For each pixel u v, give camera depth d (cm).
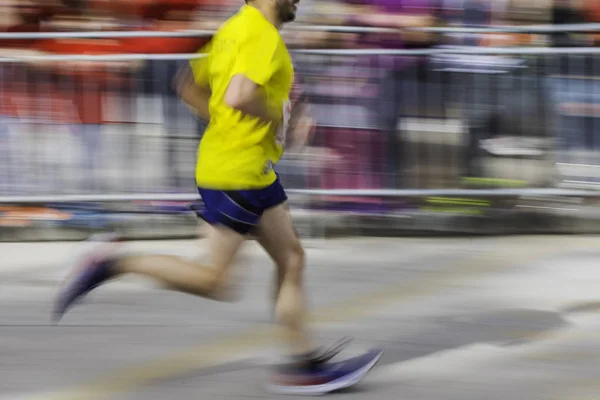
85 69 852
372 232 872
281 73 478
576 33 847
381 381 538
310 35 841
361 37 846
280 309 510
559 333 618
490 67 852
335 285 729
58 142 863
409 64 851
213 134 492
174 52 852
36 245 859
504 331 623
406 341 605
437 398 512
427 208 870
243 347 593
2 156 862
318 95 848
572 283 730
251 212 490
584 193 866
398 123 859
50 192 870
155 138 861
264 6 483
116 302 684
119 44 851
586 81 850
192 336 614
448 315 657
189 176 866
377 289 719
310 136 854
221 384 533
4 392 522
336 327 633
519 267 775
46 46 851
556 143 860
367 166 863
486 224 873
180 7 885
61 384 534
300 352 515
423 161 864
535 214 874
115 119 859
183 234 874
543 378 541
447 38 848
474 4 859
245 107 462
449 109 856
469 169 866
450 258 804
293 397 515
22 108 856
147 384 534
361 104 855
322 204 866
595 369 555
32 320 646
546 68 850
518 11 861
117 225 873
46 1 869
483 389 525
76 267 485
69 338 611
